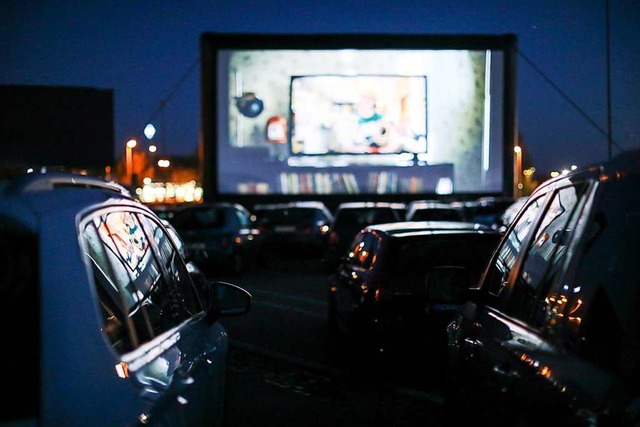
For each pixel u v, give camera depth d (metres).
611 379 2.54
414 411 7.36
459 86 35.31
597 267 2.96
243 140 35.53
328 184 35.59
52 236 2.50
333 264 21.81
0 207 2.48
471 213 26.27
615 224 2.92
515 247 4.36
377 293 8.35
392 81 35.38
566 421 2.72
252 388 8.34
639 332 2.62
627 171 2.87
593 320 2.85
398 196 35.56
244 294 4.89
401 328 8.24
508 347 3.67
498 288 4.52
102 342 2.51
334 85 35.44
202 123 35.41
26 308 2.41
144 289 3.59
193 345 3.95
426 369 9.06
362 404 7.64
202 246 19.45
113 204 3.32
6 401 2.30
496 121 35.38
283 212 26.69
